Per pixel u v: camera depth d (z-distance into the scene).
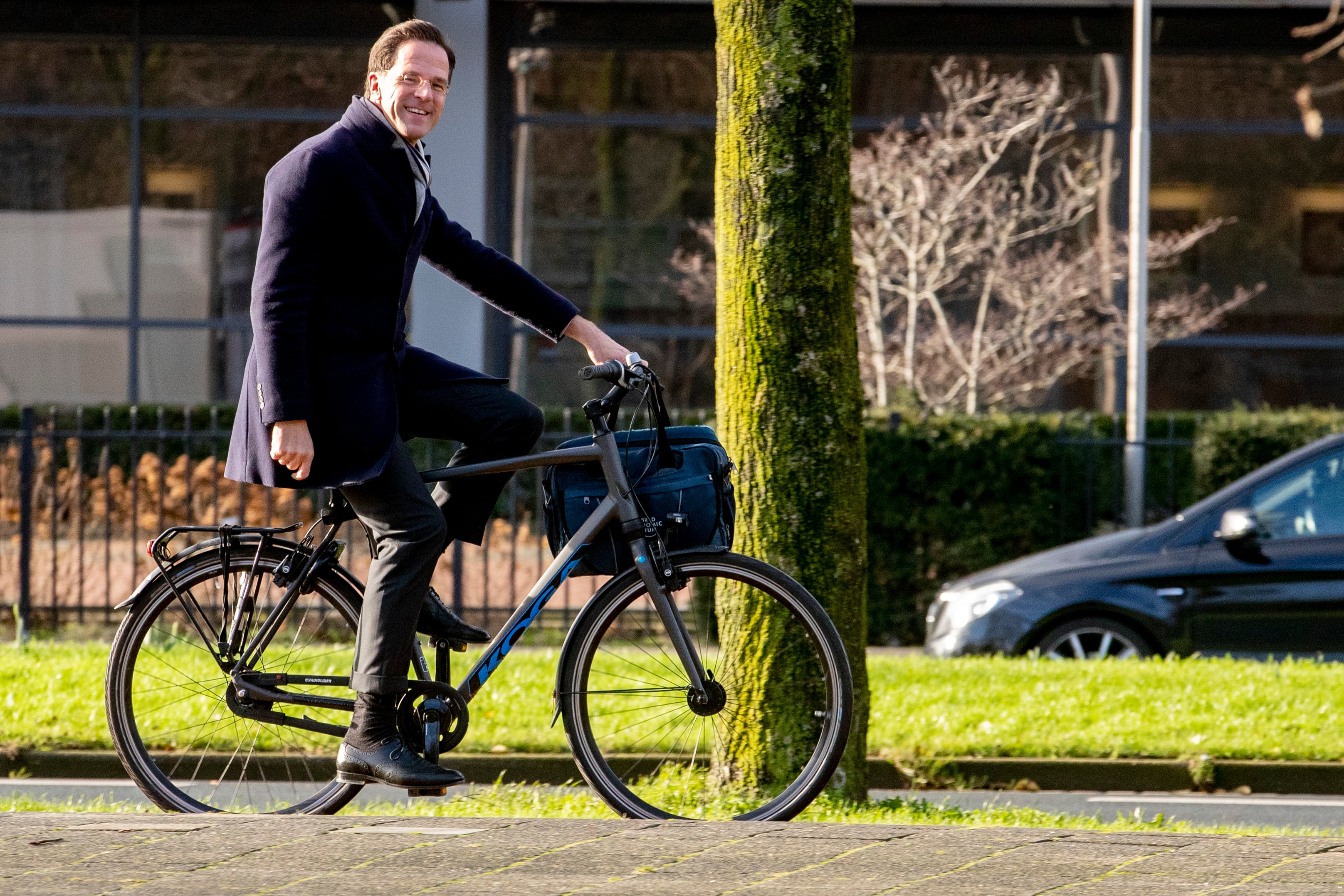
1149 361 47.12
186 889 8.95
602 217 47.72
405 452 11.16
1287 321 46.81
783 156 13.65
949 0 44.41
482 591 30.64
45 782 17.97
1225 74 46.72
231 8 47.75
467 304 43.31
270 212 10.72
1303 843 9.84
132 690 12.05
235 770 12.90
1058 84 45.34
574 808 13.77
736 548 13.98
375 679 11.07
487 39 43.56
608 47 47.50
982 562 30.48
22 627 27.73
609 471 11.47
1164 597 24.14
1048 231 43.72
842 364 13.89
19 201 48.16
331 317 10.88
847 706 11.43
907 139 44.12
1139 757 18.36
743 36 13.74
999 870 9.28
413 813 13.90
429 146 43.25
